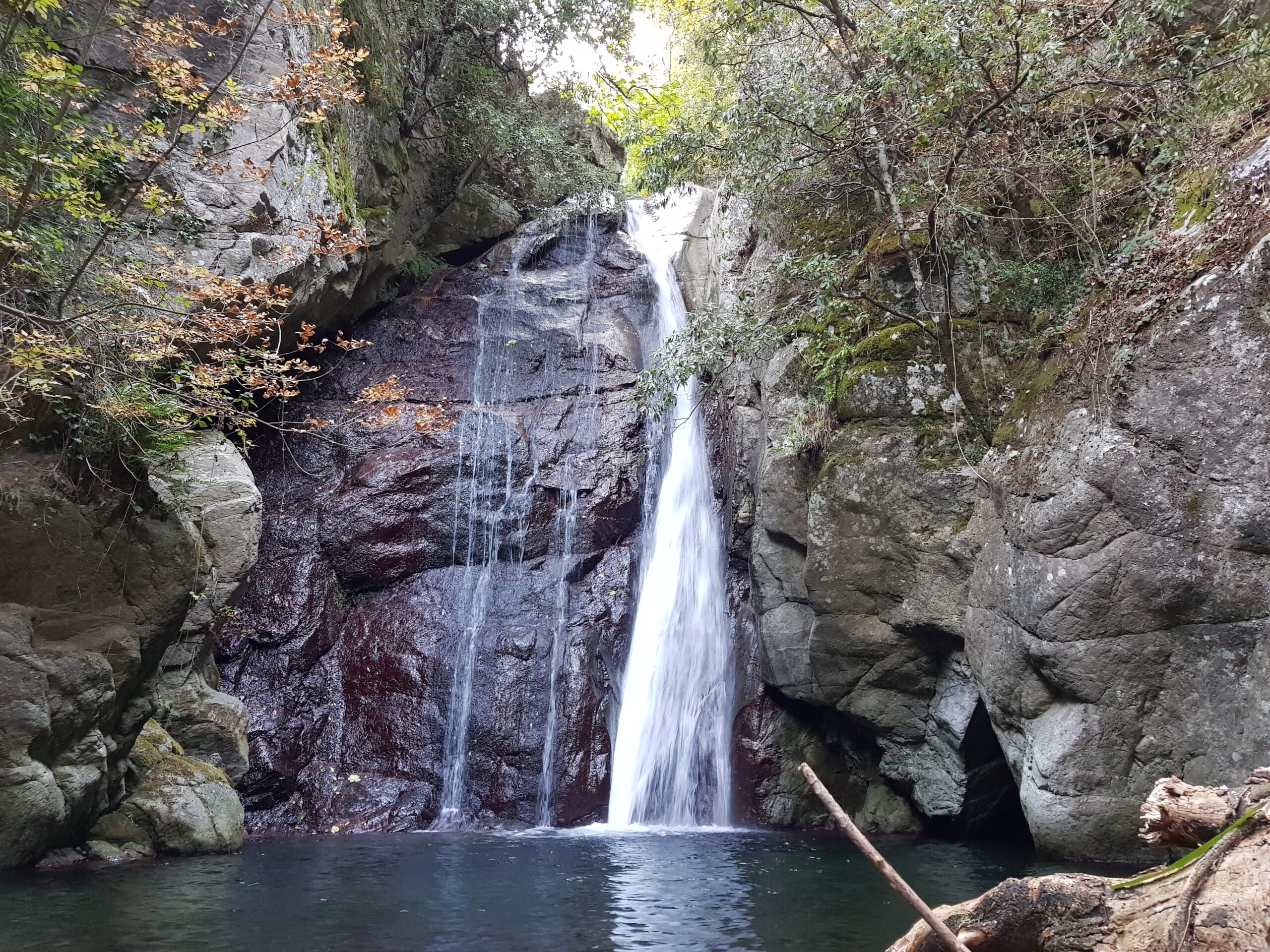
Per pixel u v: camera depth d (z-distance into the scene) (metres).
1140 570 7.25
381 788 11.27
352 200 13.05
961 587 9.33
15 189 7.57
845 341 10.23
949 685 9.77
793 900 6.64
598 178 18.11
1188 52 9.63
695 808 11.75
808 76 10.42
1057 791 7.60
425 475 13.19
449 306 15.64
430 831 10.74
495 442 13.61
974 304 9.96
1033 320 9.84
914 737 10.23
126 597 7.97
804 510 10.90
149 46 8.46
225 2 10.77
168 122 10.12
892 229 10.57
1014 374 9.64
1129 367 7.47
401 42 15.80
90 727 7.56
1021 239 9.98
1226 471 7.00
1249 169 7.35
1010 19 8.58
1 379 7.23
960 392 9.75
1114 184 9.60
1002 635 8.27
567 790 11.33
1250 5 9.16
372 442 13.67
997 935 2.83
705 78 16.47
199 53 10.70
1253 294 6.96
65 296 7.43
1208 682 7.07
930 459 9.61
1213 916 2.41
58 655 7.26
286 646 11.96
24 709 6.99
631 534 13.72
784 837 10.19
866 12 9.86
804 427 10.62
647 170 11.63
